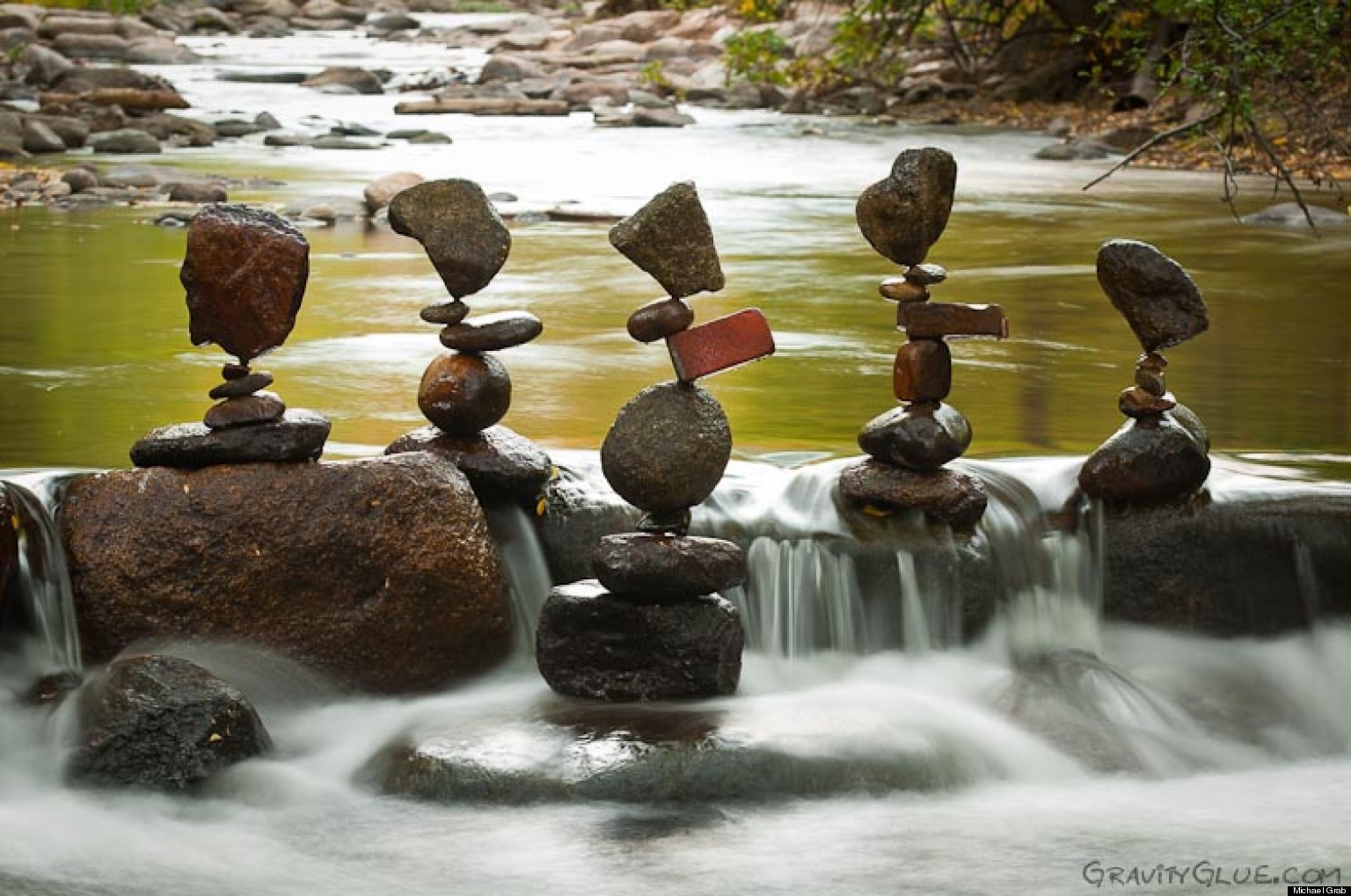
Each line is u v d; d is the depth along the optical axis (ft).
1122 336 29.71
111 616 17.19
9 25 125.70
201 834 15.49
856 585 18.95
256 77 110.11
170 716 16.20
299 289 17.63
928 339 19.36
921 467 19.22
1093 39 87.45
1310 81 54.19
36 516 17.49
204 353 27.22
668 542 17.56
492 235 19.03
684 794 15.98
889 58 95.71
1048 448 21.76
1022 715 17.79
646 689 17.62
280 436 17.67
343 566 17.61
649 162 65.92
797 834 15.51
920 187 19.03
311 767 16.58
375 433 22.07
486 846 15.23
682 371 17.78
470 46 146.82
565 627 17.76
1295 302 33.14
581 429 22.54
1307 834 15.74
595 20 148.77
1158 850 15.35
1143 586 19.51
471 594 17.98
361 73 106.22
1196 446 19.62
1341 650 19.44
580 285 34.94
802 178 60.39
